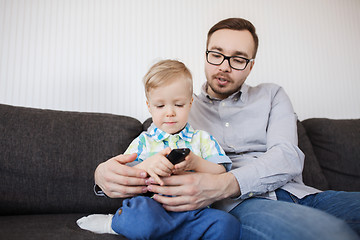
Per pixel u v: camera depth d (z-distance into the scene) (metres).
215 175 0.87
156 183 0.86
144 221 0.74
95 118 1.31
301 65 2.08
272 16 2.09
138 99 1.75
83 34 1.73
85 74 1.70
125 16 1.82
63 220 0.98
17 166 1.08
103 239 0.78
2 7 1.63
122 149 1.25
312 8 2.20
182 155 0.77
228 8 2.01
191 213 0.81
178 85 0.96
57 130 1.18
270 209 0.77
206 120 1.24
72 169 1.14
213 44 1.21
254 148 1.15
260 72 1.99
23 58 1.62
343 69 2.18
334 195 0.94
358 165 1.50
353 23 2.27
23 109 1.20
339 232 0.55
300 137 1.54
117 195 0.89
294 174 0.99
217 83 1.21
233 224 0.78
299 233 0.60
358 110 2.14
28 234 0.79
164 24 1.88
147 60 1.80
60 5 1.73
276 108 1.23
